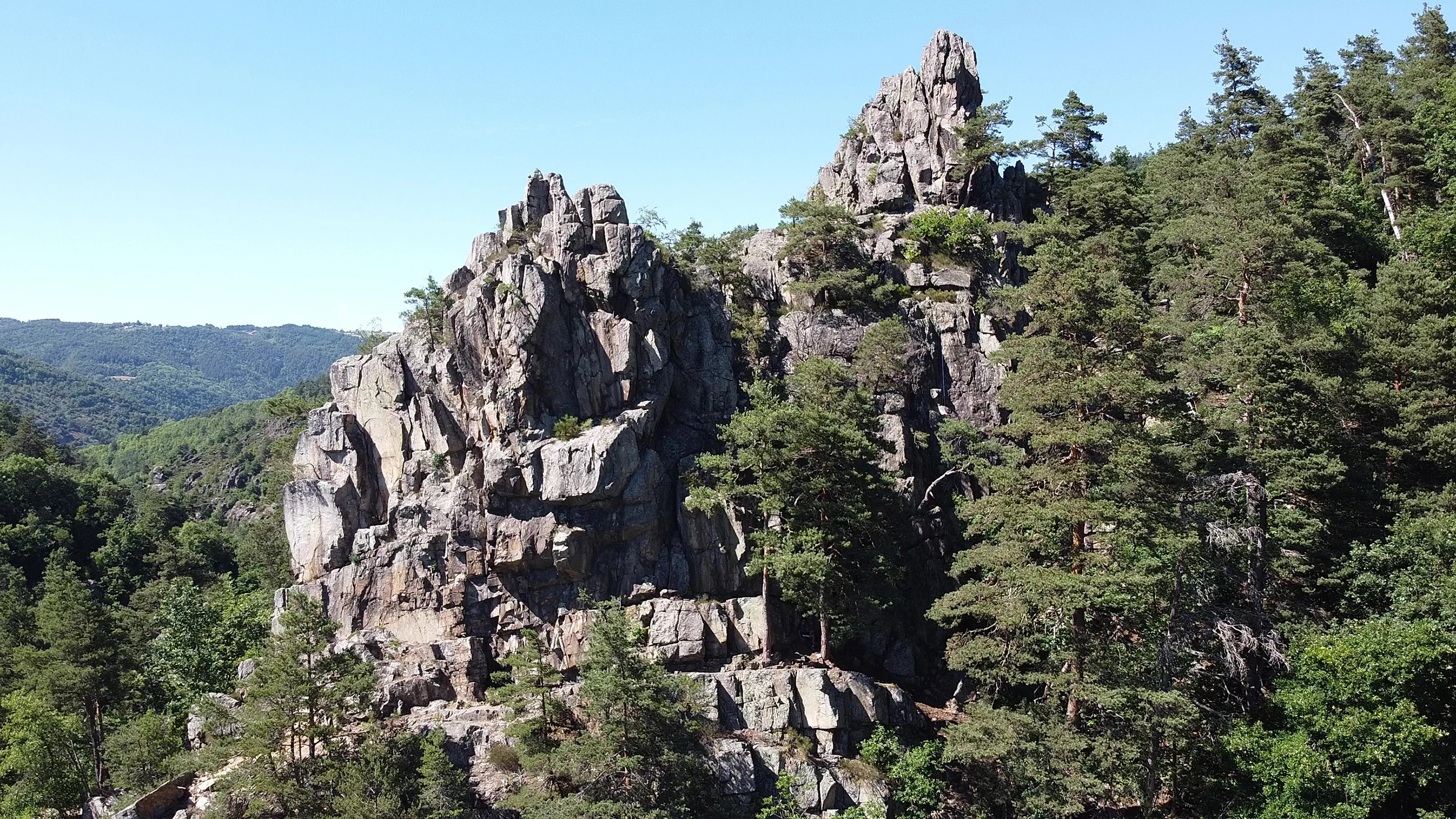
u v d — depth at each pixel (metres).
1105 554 53.28
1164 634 49.50
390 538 64.06
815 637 63.53
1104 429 49.97
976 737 50.81
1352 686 44.81
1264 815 45.88
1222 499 53.19
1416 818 46.25
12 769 68.06
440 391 65.38
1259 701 52.41
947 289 78.94
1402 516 52.31
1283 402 55.41
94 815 63.03
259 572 109.69
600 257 67.19
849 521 58.81
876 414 68.38
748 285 77.06
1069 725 51.12
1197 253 79.62
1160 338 64.00
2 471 132.25
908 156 88.19
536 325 64.00
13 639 81.12
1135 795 51.16
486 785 53.19
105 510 139.50
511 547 62.00
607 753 50.06
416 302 67.38
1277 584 55.28
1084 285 52.16
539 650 55.88
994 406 74.44
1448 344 56.84
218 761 52.44
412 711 58.34
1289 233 65.06
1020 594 51.81
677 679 53.38
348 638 61.59
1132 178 95.19
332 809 50.00
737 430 61.66
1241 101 101.56
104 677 68.56
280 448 98.44
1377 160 90.31
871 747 56.19
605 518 62.41
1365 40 106.19
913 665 64.00
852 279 74.75
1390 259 73.38
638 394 65.94
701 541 63.56
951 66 88.69
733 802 52.91
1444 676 44.94
